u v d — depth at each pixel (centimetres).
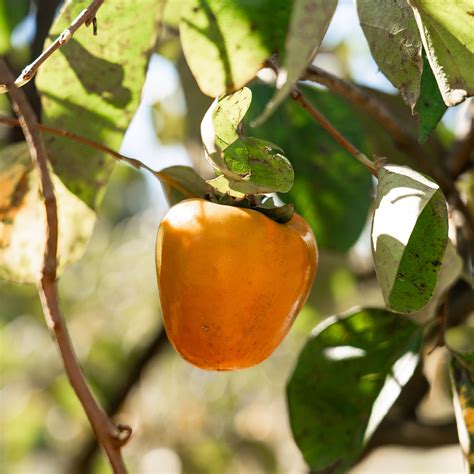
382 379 66
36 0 92
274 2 57
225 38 58
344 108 77
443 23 54
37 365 182
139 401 176
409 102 57
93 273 189
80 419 155
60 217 71
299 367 67
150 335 119
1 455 179
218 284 57
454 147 85
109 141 69
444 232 56
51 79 66
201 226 58
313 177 77
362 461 89
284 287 58
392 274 54
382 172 56
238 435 183
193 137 82
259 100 76
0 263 72
